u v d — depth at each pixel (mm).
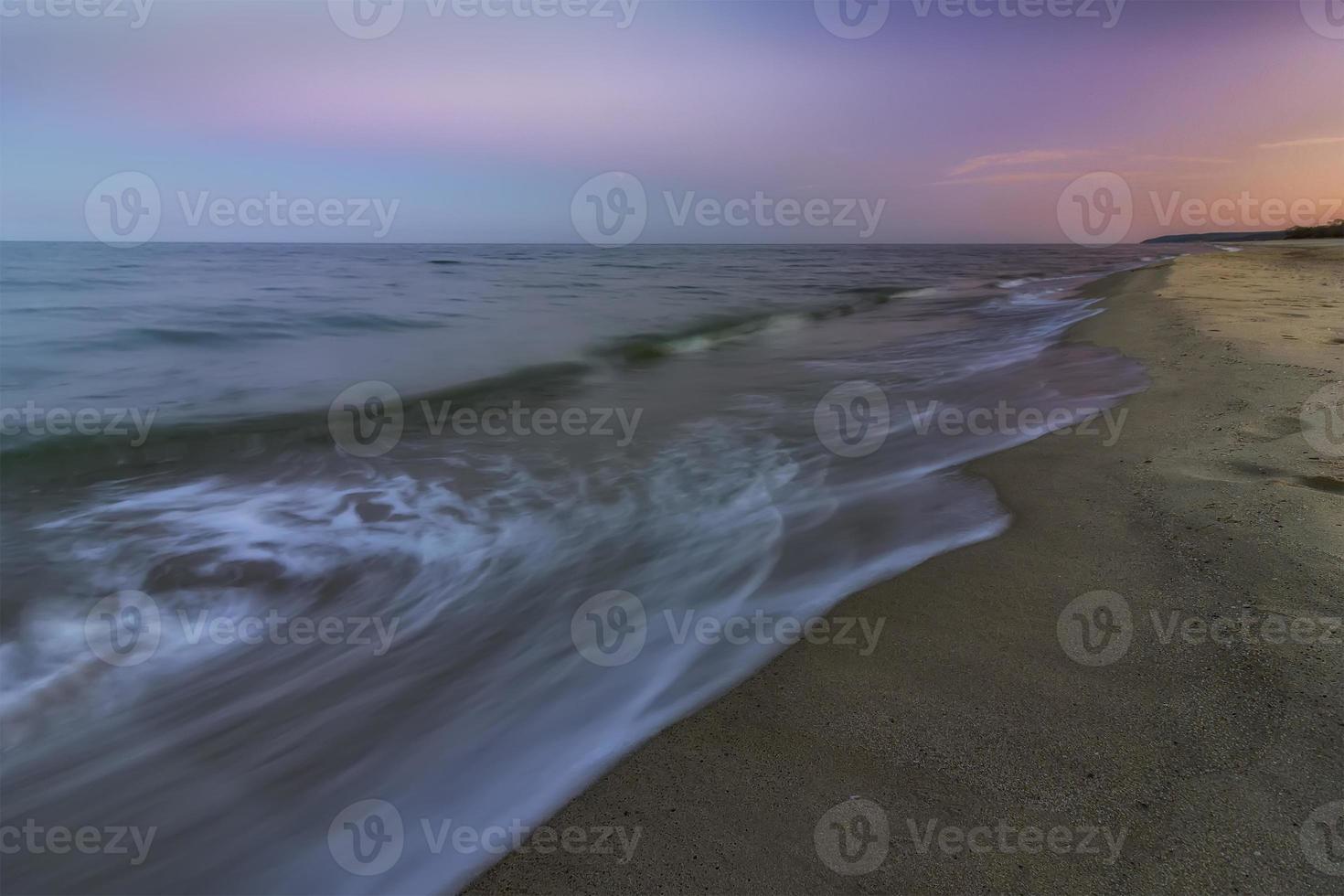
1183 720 2084
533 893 1716
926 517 3852
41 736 2533
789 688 2430
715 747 2180
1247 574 2805
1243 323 8531
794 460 5199
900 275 28672
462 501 4664
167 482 5086
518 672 2762
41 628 3188
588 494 4715
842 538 3711
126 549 3982
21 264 27438
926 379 7863
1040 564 3150
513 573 3654
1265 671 2236
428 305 16203
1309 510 3258
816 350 10594
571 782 2107
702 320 13969
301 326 12750
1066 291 17750
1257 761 1896
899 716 2236
